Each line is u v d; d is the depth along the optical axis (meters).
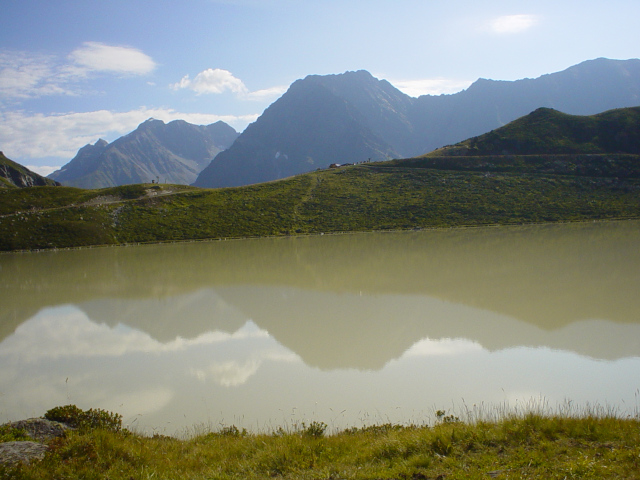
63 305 49.94
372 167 179.25
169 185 180.38
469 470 10.56
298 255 80.88
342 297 45.81
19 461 11.12
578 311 35.66
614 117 168.75
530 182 140.12
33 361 31.77
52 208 145.25
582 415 16.67
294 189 161.38
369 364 27.25
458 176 153.38
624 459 10.58
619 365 25.17
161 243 121.44
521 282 47.09
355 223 129.75
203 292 52.53
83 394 25.27
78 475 10.97
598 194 126.94
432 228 118.69
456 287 46.81
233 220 137.25
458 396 22.22
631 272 48.78
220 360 29.69
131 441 14.02
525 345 29.06
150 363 29.92
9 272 78.06
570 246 71.06
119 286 59.41
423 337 31.80
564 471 10.16
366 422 19.78
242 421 20.64
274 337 33.91
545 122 180.50
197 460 12.38
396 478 10.45
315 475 10.93
